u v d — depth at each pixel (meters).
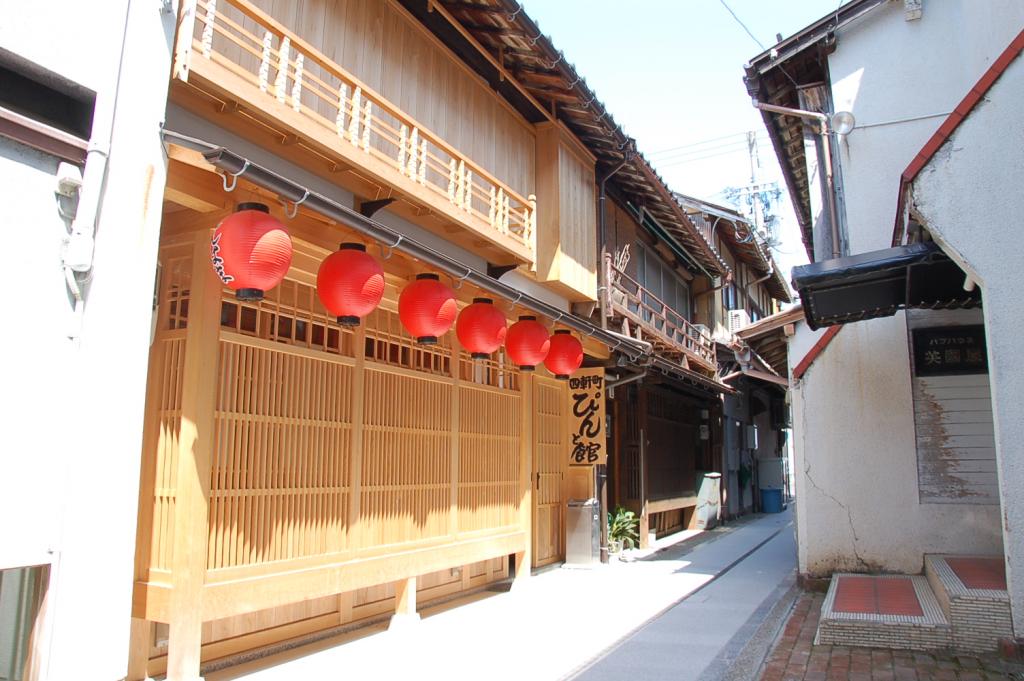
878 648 6.84
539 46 9.13
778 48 12.05
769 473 28.56
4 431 4.18
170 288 6.33
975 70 9.94
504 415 10.48
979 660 6.33
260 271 5.38
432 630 8.10
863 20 11.61
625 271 16.03
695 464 20.88
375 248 7.42
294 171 6.92
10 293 4.26
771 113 12.92
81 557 4.52
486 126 10.28
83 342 4.61
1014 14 8.64
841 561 10.07
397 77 8.55
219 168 5.12
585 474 13.05
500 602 9.71
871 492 10.04
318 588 6.78
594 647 7.41
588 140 12.41
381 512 7.84
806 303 8.62
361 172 7.00
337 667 6.62
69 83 4.61
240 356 6.33
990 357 6.66
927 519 9.74
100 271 4.71
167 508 5.91
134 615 5.80
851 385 10.33
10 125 4.25
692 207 20.61
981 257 6.77
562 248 11.26
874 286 8.13
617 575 11.98
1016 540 6.44
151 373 6.20
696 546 16.27
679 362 17.61
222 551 6.02
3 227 4.25
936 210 7.00
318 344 7.27
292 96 6.34
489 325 8.13
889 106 11.21
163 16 5.25
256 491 6.37
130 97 4.95
